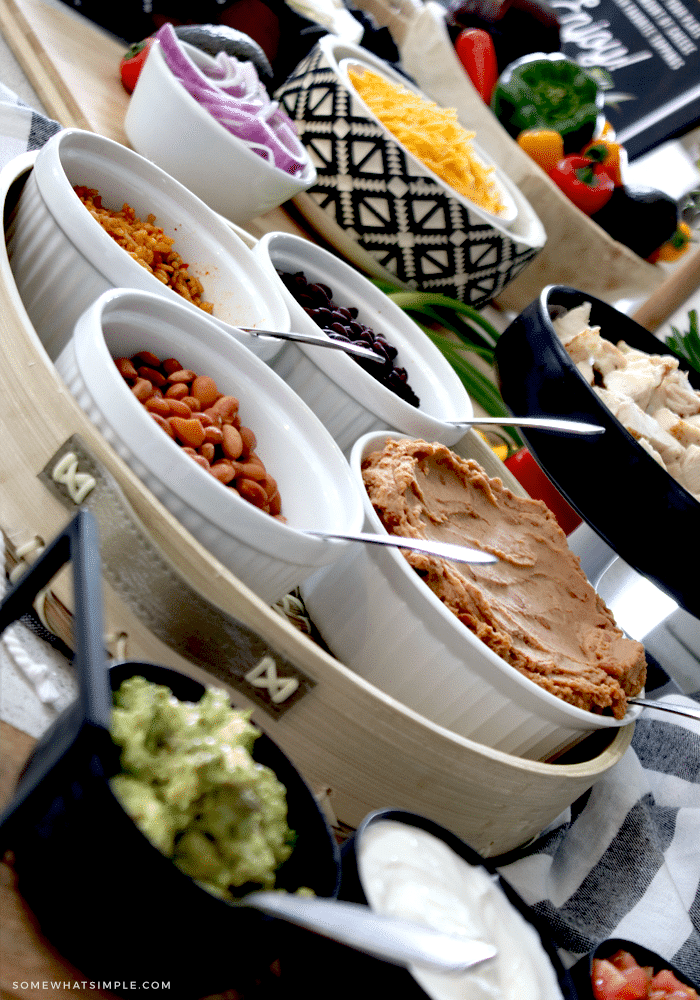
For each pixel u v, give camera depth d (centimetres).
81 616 33
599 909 75
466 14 173
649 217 159
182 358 61
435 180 118
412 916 44
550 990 49
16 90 101
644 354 108
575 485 88
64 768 32
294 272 90
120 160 72
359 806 58
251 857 37
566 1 222
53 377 50
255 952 36
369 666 66
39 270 61
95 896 33
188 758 36
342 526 61
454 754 57
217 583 49
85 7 129
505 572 75
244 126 97
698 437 98
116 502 48
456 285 129
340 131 118
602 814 81
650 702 79
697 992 62
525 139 159
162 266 72
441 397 94
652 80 218
